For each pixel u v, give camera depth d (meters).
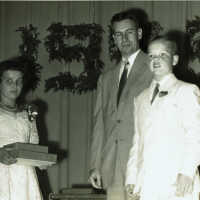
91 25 6.05
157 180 3.67
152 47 3.89
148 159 3.72
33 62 6.21
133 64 4.58
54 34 6.11
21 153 4.22
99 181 4.49
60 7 6.30
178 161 3.67
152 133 3.76
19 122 4.56
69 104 6.14
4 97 4.60
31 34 6.25
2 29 6.40
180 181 3.57
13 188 4.38
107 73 4.76
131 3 6.05
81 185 6.01
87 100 6.10
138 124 3.94
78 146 6.07
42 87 6.22
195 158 3.60
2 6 6.43
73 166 6.05
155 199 3.66
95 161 4.59
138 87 4.44
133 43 4.61
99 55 6.05
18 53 6.36
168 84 3.86
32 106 4.75
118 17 4.67
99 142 4.63
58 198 5.22
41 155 4.32
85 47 6.10
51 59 6.12
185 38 5.67
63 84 6.07
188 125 3.67
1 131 4.46
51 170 6.07
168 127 3.72
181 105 3.73
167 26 5.91
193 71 5.58
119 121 4.43
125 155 4.34
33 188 4.51
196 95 3.74
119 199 4.36
